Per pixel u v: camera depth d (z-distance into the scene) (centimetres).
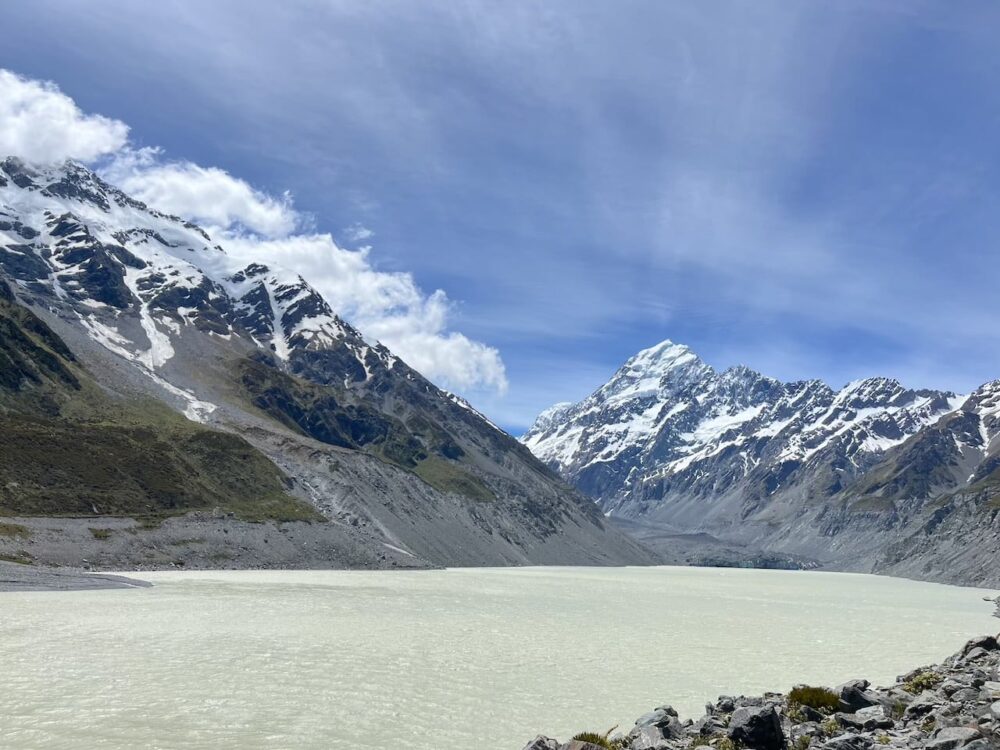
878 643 8550
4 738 3622
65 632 6650
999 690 3353
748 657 7100
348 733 3938
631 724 4334
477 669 5859
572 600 12812
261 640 6681
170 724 3950
